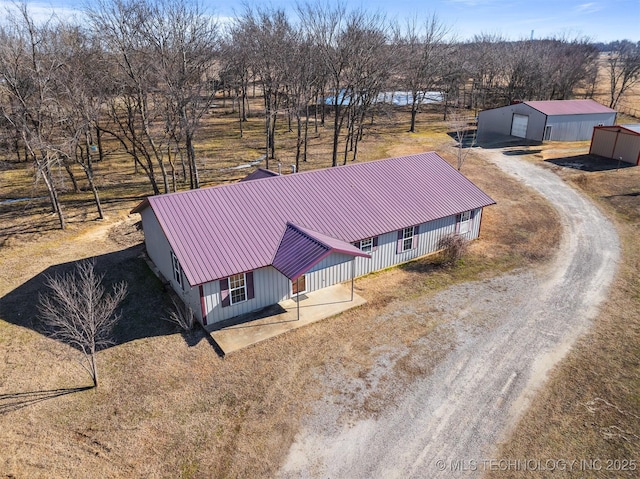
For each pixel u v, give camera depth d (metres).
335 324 16.64
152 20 26.47
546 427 12.16
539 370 14.31
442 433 11.99
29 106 24.45
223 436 11.88
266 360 14.70
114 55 26.73
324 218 19.45
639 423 12.24
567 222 26.14
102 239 23.98
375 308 17.70
